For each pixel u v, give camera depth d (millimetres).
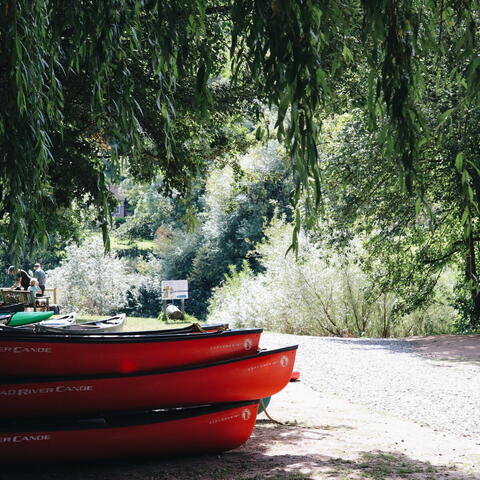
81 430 5387
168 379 5750
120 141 4609
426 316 25891
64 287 34312
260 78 3680
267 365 6230
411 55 3586
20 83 4168
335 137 21094
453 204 19922
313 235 21359
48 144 4520
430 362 14727
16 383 5328
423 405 9297
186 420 5770
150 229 57531
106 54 4164
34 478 5207
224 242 45250
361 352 16938
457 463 5758
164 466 5594
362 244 23328
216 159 15734
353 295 25797
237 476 5148
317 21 3525
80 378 5480
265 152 41438
